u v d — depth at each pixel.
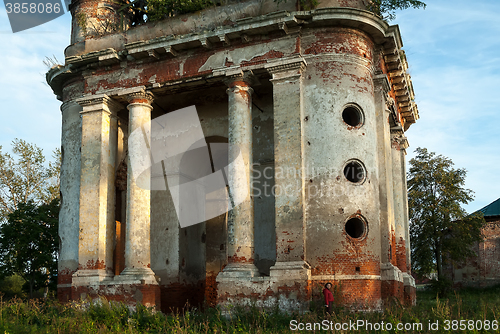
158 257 21.55
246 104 18.25
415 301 24.03
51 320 15.38
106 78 20.47
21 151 37.09
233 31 18.09
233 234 17.22
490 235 43.97
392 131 24.84
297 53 17.75
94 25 22.20
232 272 16.70
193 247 22.69
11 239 30.44
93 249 19.19
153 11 20.20
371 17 17.95
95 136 20.11
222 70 18.52
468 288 42.12
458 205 38.75
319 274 16.50
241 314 15.30
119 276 18.31
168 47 18.94
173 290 20.94
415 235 39.38
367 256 17.00
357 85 18.14
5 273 30.23
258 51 18.27
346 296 16.28
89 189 19.78
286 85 17.67
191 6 19.52
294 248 16.47
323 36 18.08
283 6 18.36
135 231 18.73
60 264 20.72
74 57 20.53
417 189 40.47
